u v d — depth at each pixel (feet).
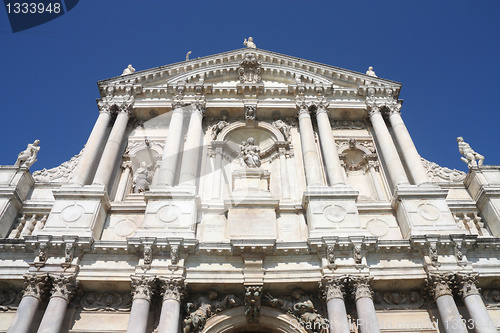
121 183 72.59
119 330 53.06
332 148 73.56
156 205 61.52
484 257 56.18
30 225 63.26
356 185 76.54
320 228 58.65
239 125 81.76
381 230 62.80
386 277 54.34
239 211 62.44
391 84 86.02
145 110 82.84
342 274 53.11
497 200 64.13
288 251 56.03
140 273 52.90
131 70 93.09
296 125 82.69
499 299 55.98
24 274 52.70
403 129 77.66
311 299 55.72
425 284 54.60
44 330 48.06
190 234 57.47
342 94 85.46
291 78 88.94
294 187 70.54
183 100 82.38
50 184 69.82
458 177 73.67
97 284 54.60
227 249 55.72
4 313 54.19
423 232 58.03
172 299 51.34
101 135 75.46
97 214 60.44
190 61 88.43
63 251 54.85
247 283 53.93
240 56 91.71
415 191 63.67
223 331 54.13
